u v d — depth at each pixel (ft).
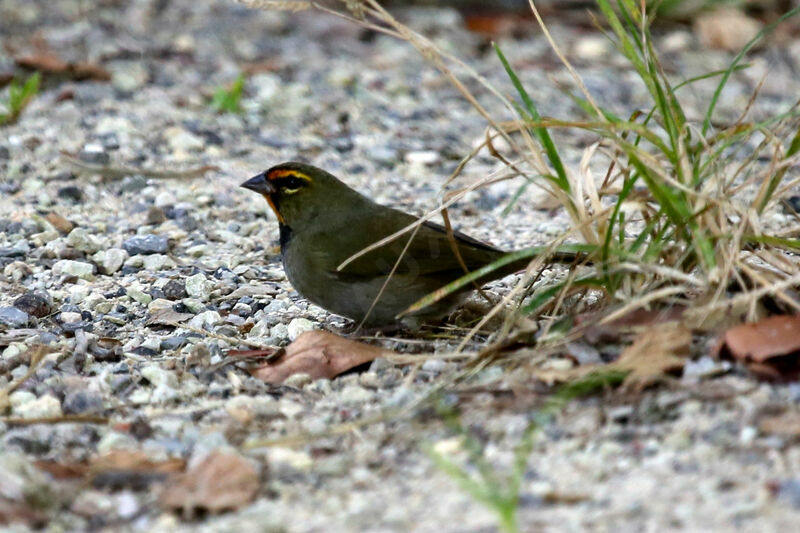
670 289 29.32
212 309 38.83
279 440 27.84
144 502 25.17
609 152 34.55
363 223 35.63
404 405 29.12
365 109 62.23
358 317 35.99
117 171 51.75
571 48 74.84
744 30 76.48
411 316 35.27
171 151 54.80
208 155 54.75
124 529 24.06
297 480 25.76
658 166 30.04
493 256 34.65
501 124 31.91
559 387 28.63
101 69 64.28
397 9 81.97
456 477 23.04
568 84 67.21
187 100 61.67
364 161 55.21
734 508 22.57
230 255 44.47
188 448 27.99
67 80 63.87
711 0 80.28
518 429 26.86
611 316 29.43
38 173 51.80
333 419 29.17
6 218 46.93
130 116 58.85
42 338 35.47
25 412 29.96
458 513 23.43
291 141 57.16
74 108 59.62
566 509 23.21
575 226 30.66
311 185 35.96
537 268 34.50
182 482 25.38
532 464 25.25
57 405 30.30
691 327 29.76
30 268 41.96
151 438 28.66
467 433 27.02
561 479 24.48
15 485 24.88
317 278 35.68
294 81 66.28
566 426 26.71
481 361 30.63
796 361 27.55
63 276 41.47
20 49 68.64
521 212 49.78
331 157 55.57
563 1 83.66
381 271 34.86
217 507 24.49
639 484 23.93
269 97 63.05
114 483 25.95
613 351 29.89
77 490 25.73
